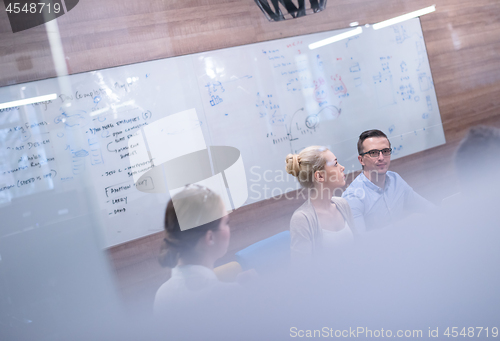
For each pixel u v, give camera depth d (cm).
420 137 288
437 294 111
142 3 220
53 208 204
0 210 197
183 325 110
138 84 218
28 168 201
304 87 253
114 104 213
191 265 117
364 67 270
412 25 287
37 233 201
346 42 265
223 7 236
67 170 206
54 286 203
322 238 133
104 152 211
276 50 247
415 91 287
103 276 209
